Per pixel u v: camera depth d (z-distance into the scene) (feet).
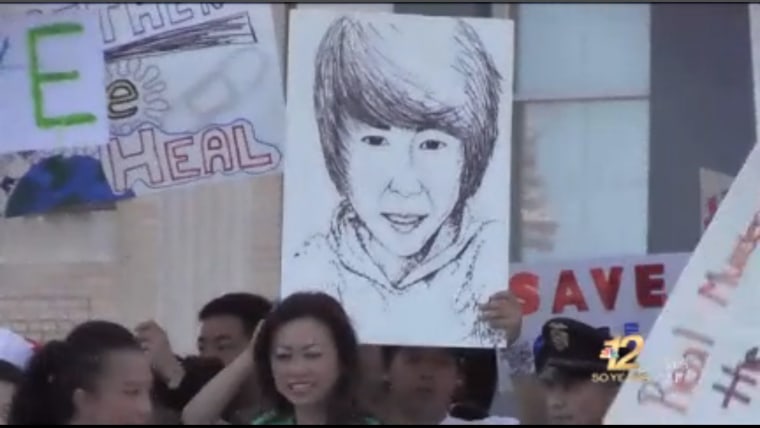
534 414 48.57
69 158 51.57
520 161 52.70
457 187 48.98
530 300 52.16
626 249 52.16
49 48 50.39
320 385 45.16
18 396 45.21
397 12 52.75
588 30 52.60
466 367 49.52
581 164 52.54
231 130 50.65
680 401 46.80
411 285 48.70
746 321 47.26
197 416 48.49
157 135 50.88
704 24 52.08
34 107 50.37
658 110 52.26
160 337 52.01
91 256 52.95
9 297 53.01
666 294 51.72
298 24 49.14
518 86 52.70
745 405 46.75
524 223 52.47
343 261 48.75
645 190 52.21
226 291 53.01
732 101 52.01
